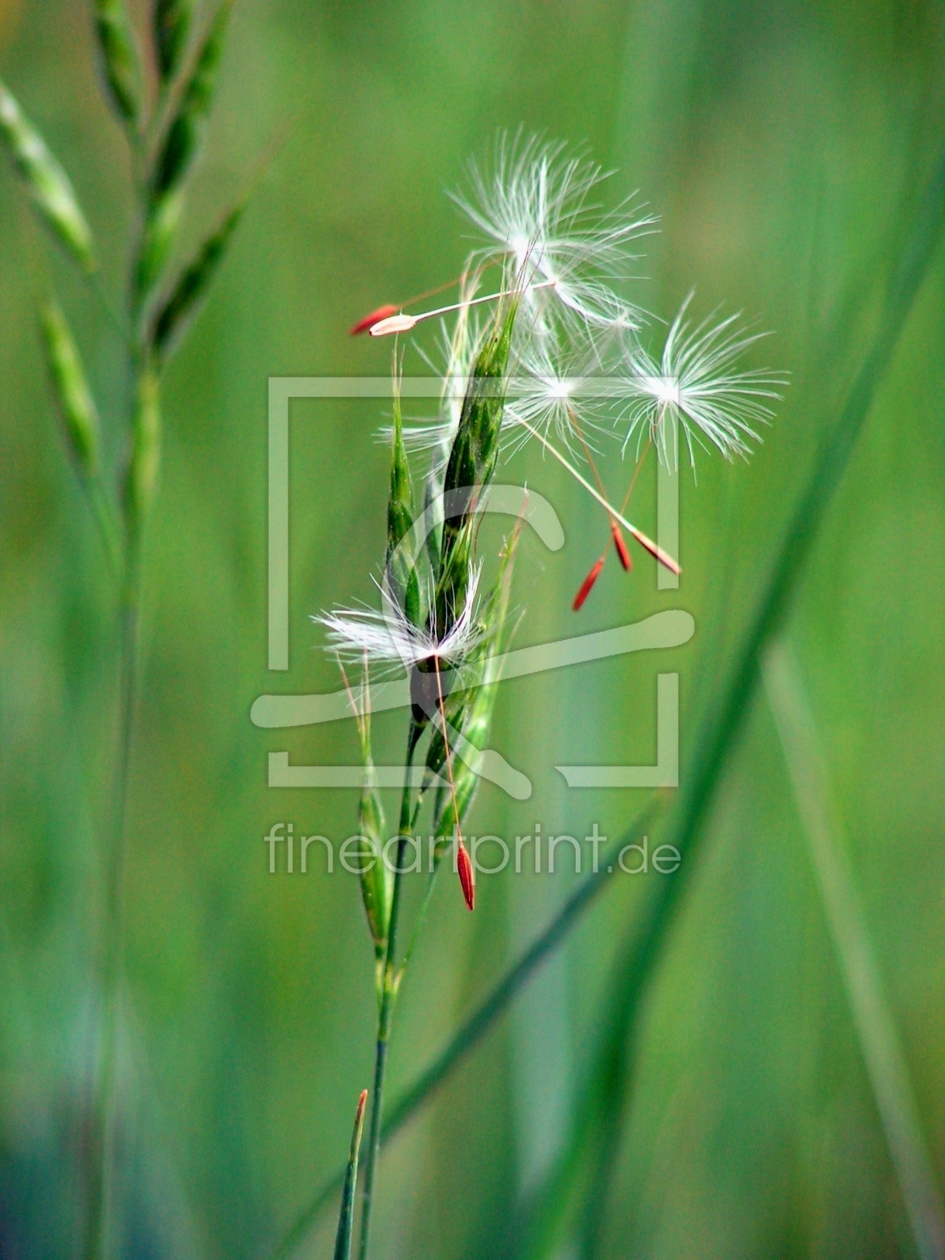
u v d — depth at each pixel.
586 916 0.28
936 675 0.37
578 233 0.21
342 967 0.33
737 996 0.33
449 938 0.32
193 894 0.32
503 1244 0.26
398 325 0.20
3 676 0.34
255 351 0.37
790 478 0.29
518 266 0.21
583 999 0.28
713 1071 0.33
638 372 0.21
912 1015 0.35
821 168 0.32
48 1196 0.28
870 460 0.36
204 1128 0.30
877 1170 0.33
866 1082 0.33
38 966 0.30
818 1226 0.31
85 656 0.32
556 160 0.37
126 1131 0.27
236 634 0.34
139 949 0.32
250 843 0.33
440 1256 0.30
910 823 0.36
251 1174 0.30
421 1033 0.32
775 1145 0.32
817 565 0.35
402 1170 0.30
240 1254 0.28
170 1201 0.27
